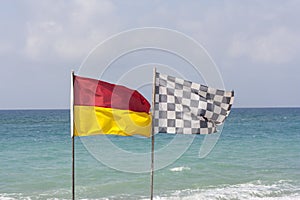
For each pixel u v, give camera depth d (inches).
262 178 638.5
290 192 540.1
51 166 740.7
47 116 3804.1
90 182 612.4
